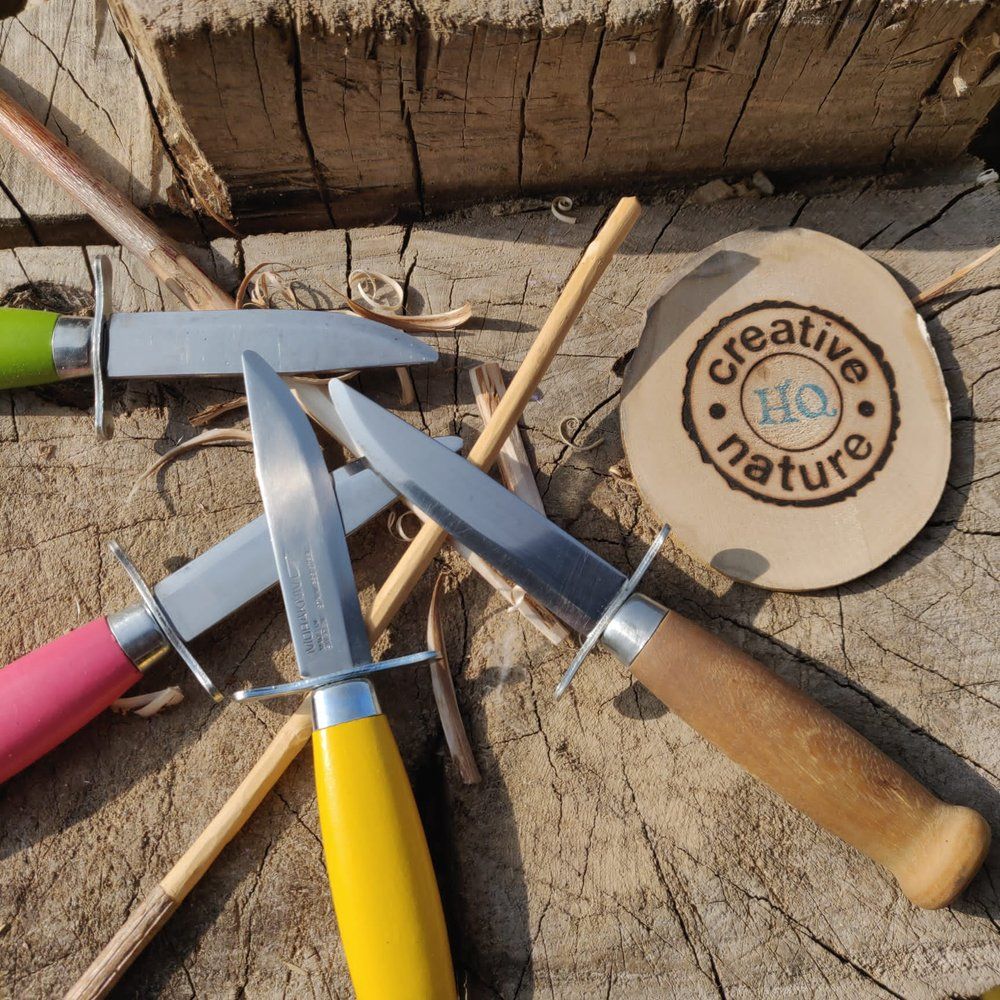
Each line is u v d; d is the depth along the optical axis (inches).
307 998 9.1
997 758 9.6
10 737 9.0
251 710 9.9
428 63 10.1
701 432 10.4
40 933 9.2
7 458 10.7
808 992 9.1
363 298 11.2
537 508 10.5
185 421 10.9
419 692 10.1
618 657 9.2
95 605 10.3
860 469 10.3
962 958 9.2
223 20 9.6
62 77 12.5
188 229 12.4
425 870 8.6
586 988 9.2
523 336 11.3
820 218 11.5
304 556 8.9
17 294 11.3
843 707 9.9
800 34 10.0
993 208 11.4
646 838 9.6
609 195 12.1
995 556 10.2
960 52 10.2
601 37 9.9
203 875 9.4
